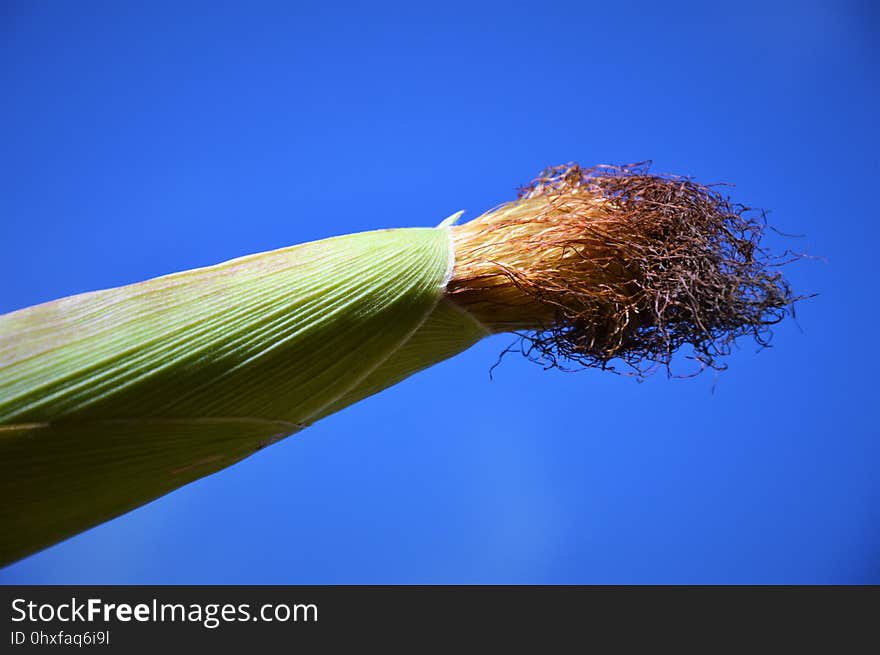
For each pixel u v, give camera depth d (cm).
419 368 49
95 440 45
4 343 45
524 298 48
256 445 47
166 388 45
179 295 46
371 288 47
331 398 47
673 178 50
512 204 50
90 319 45
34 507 45
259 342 46
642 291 48
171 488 47
